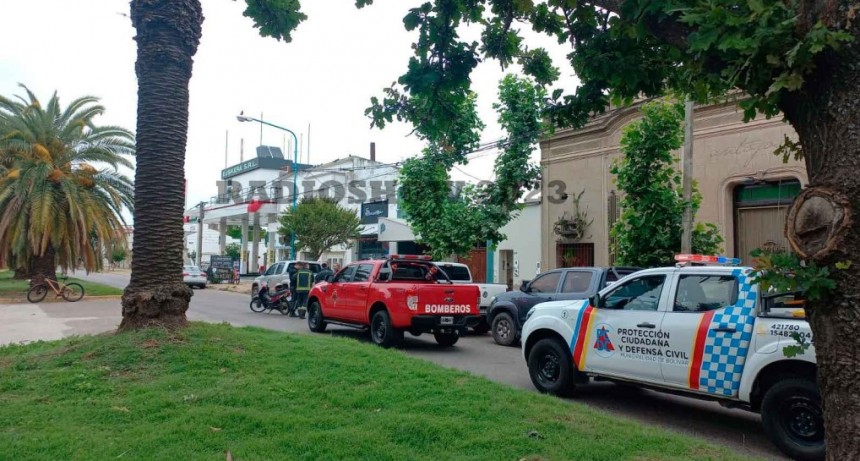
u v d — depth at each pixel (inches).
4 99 931.3
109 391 233.6
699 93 135.5
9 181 915.4
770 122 535.8
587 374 299.9
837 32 93.5
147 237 309.1
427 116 212.5
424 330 472.1
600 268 463.2
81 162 995.3
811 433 217.6
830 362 98.5
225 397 225.1
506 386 270.5
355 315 502.3
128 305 305.6
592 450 182.9
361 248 1425.9
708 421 274.7
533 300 487.8
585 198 701.9
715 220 574.6
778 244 533.6
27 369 268.5
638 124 520.1
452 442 185.6
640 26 131.8
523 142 663.8
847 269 95.0
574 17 182.4
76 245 928.3
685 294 264.7
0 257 946.1
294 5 238.2
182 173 322.7
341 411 215.3
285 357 300.2
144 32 312.3
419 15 201.9
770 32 99.3
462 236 684.7
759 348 231.8
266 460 164.4
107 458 163.3
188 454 167.3
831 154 99.0
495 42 207.5
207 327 330.0
